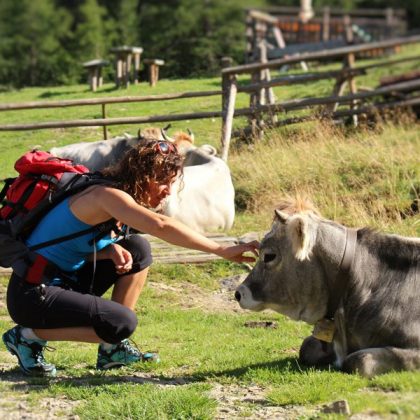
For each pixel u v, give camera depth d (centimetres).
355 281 657
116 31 3606
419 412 525
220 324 905
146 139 630
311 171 1385
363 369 629
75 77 3159
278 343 787
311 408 577
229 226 1259
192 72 2531
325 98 1670
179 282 1061
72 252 617
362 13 4641
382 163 1363
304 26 3947
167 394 601
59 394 621
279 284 662
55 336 640
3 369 699
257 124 1616
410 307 649
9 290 629
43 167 617
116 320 623
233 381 654
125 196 604
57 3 4612
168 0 3747
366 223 1166
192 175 1230
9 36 4069
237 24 3603
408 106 1736
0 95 2200
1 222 621
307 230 642
